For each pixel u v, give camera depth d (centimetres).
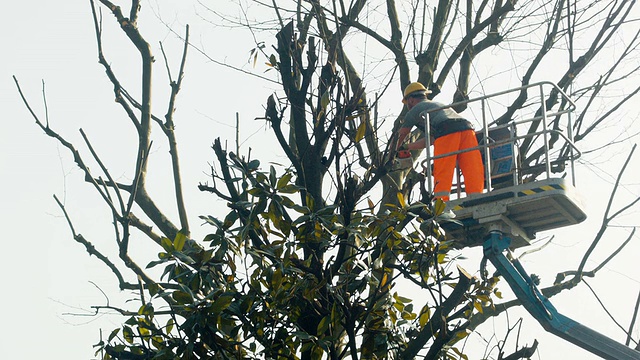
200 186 1059
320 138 1100
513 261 1202
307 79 1116
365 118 1131
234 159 1066
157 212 1442
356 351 1016
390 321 1078
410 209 1058
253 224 1047
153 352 1055
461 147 1235
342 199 1029
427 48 1466
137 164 1348
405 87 1452
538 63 1369
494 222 1178
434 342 1004
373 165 1075
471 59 1512
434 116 1255
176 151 1482
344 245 1042
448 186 1220
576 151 1313
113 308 1098
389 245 1056
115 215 1309
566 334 1173
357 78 1386
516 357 998
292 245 1040
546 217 1192
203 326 1003
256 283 1043
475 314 1362
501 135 1274
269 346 1025
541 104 1198
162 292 1034
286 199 1044
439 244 1069
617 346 1162
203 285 1041
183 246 1056
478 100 1227
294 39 1136
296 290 1033
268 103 1105
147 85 1482
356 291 1055
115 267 1335
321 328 1014
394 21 1466
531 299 1179
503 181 1271
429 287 1020
